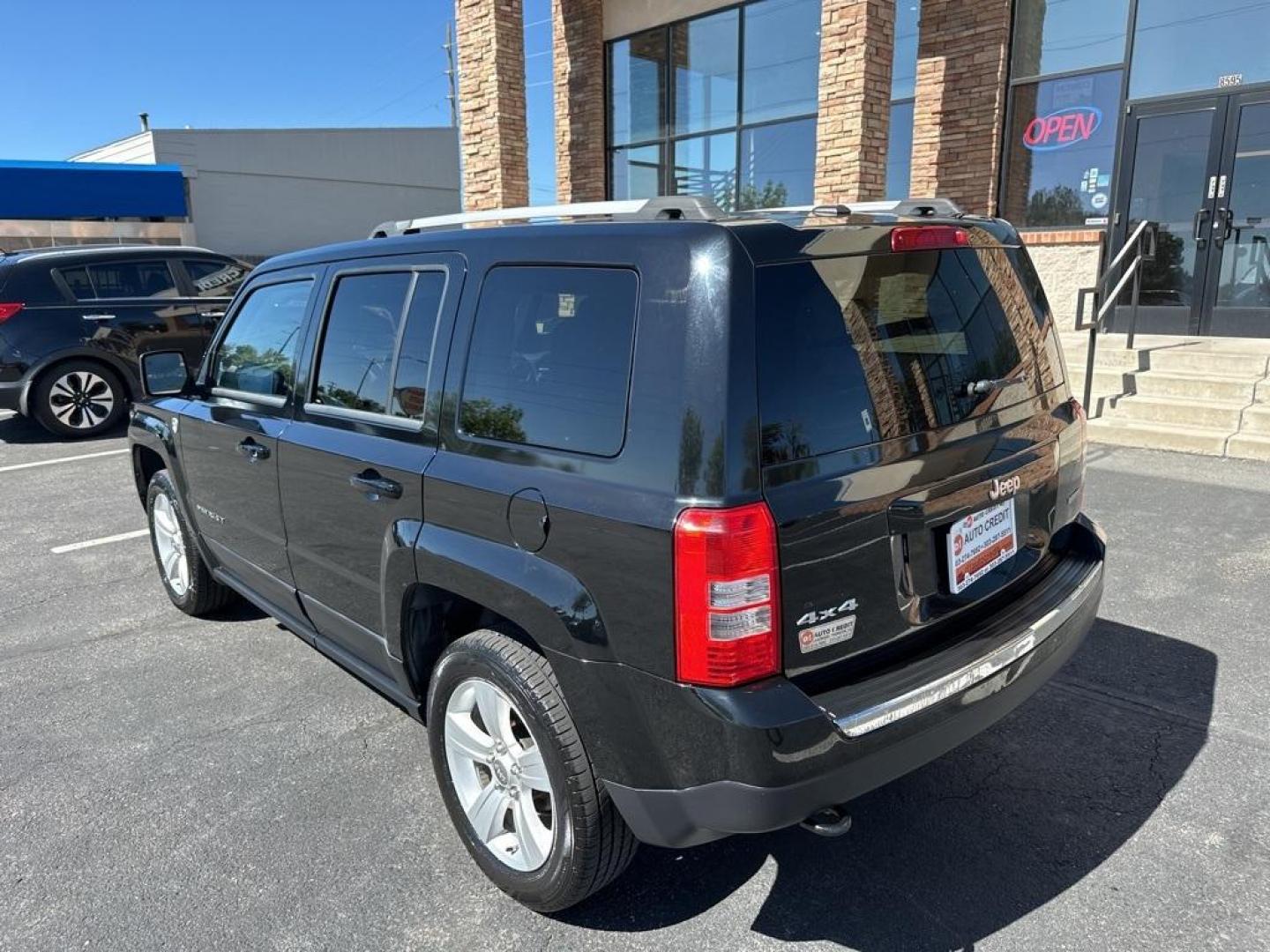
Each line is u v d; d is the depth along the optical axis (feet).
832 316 6.97
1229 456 21.77
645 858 8.79
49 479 24.89
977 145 32.78
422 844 9.11
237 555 12.53
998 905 8.00
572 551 6.99
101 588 16.58
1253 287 28.60
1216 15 27.78
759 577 6.30
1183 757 10.07
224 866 8.79
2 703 12.18
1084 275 31.17
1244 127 27.86
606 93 44.14
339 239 112.78
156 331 31.22
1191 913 7.80
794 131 37.11
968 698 7.29
